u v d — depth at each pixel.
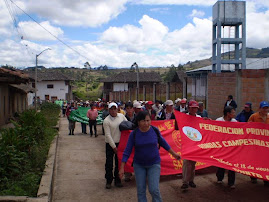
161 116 9.64
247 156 6.45
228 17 19.25
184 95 18.55
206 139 6.74
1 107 16.80
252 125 6.75
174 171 7.47
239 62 19.66
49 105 40.03
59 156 10.88
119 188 7.00
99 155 11.03
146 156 4.91
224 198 6.14
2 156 6.55
